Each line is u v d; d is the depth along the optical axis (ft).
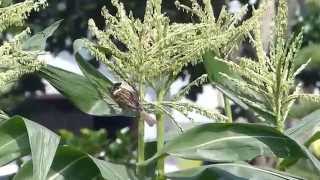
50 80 7.06
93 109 7.03
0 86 5.74
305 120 7.11
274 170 6.19
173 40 5.84
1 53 5.72
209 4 6.31
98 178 6.16
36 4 5.83
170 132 7.27
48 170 5.53
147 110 6.31
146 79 6.14
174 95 6.33
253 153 5.97
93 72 6.96
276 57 6.36
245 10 6.29
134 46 5.91
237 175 6.12
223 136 6.08
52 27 7.09
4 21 5.75
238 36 6.52
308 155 5.77
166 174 6.36
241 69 6.42
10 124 5.96
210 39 5.90
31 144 5.49
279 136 5.97
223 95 7.30
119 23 5.91
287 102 6.60
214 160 5.99
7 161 5.98
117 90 6.26
